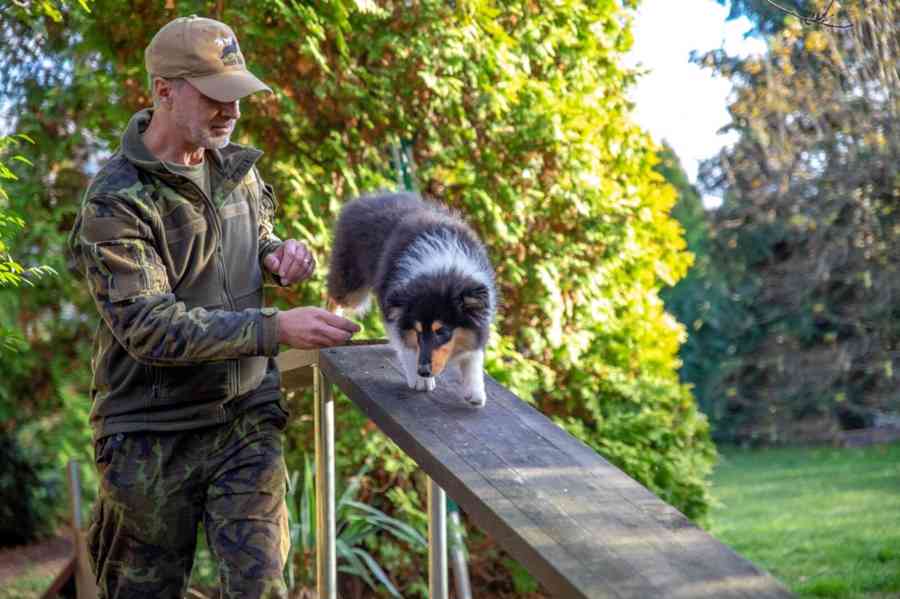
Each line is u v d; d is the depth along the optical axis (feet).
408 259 12.22
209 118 8.59
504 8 20.54
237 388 9.02
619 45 22.65
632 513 6.72
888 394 44.78
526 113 19.84
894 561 24.64
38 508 26.53
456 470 7.59
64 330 24.97
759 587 5.64
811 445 48.34
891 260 39.50
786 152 35.29
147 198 8.56
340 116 18.94
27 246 23.39
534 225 20.86
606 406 21.30
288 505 17.90
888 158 33.81
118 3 17.75
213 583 17.78
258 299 9.53
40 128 22.67
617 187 21.77
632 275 22.50
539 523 6.56
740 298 48.39
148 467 8.84
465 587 17.94
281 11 17.21
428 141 19.49
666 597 5.52
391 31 18.79
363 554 17.66
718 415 50.08
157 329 8.18
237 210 9.39
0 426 26.07
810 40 24.27
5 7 16.98
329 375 11.43
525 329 20.53
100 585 9.26
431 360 10.35
